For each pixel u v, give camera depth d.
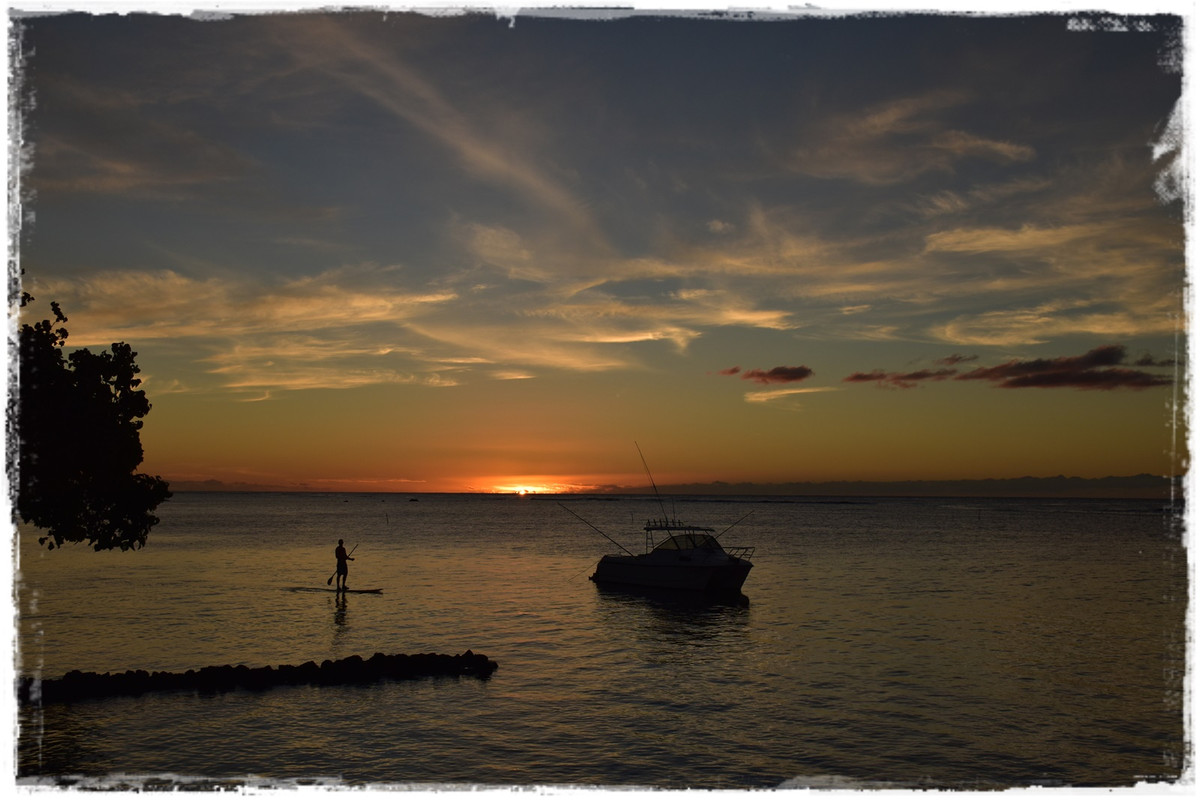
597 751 14.30
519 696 17.95
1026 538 86.12
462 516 155.50
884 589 39.41
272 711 16.36
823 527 115.06
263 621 27.84
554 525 117.38
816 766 13.59
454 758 13.83
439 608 31.67
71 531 18.14
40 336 16.27
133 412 18.28
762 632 26.84
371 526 108.81
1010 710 17.05
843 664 21.67
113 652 22.22
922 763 13.78
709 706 17.30
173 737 14.59
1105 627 27.91
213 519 126.25
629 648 23.81
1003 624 28.56
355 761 13.56
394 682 18.95
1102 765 13.73
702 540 37.44
